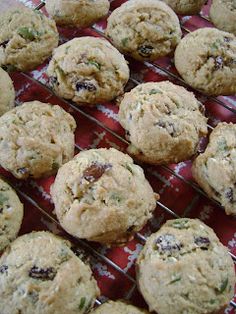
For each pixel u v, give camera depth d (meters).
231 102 0.24
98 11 0.24
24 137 0.20
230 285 0.17
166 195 0.21
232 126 0.21
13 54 0.23
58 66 0.22
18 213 0.19
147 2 0.24
